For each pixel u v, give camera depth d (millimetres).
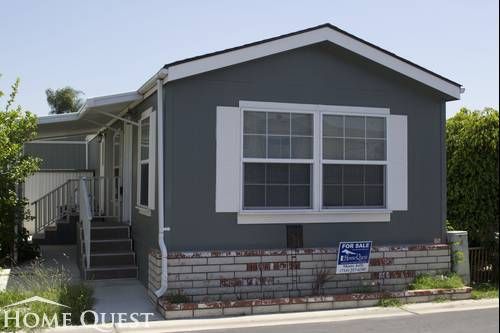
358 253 9336
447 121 12039
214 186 9008
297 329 7512
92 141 19984
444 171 10289
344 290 9398
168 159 8812
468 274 10203
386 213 9852
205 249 8938
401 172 9992
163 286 8492
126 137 12594
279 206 9344
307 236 9430
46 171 19625
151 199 9602
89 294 8617
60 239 15586
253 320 8008
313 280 9234
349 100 9719
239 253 8898
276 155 9328
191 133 8922
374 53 9617
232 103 9117
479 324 7836
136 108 11391
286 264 9109
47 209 17328
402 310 8719
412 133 10109
